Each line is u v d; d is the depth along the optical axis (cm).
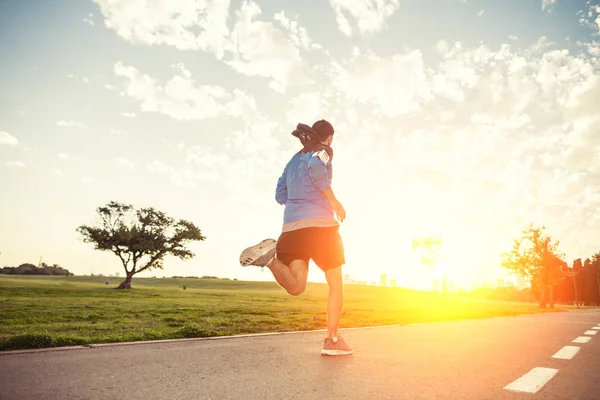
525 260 4925
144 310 1128
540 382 266
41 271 11556
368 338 534
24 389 224
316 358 352
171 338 497
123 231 5194
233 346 427
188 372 283
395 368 310
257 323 768
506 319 1168
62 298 1997
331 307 375
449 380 270
